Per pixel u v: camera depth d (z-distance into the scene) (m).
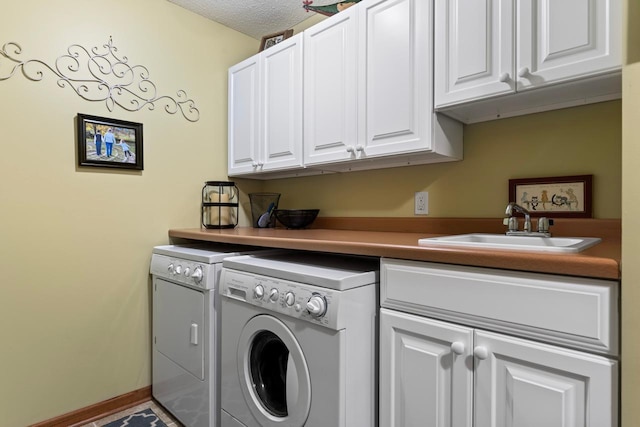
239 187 2.50
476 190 1.60
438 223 1.71
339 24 1.73
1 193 1.56
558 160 1.38
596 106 1.30
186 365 1.68
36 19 1.64
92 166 1.82
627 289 0.71
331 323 1.05
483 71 1.25
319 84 1.82
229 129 2.37
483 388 0.90
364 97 1.62
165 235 2.10
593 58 1.04
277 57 2.04
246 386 1.36
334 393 1.06
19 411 1.62
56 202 1.71
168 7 2.11
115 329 1.91
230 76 2.36
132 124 1.95
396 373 1.08
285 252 1.69
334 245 1.25
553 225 1.37
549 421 0.81
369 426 1.13
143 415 1.85
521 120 1.47
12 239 1.59
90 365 1.82
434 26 1.39
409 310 1.06
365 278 1.14
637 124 0.72
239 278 1.38
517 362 0.86
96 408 1.83
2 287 1.57
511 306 0.86
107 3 1.87
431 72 1.40
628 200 0.72
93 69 1.81
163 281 1.86
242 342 1.37
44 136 1.67
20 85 1.60
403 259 1.08
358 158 1.65
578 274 0.77
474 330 0.92
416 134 1.45
